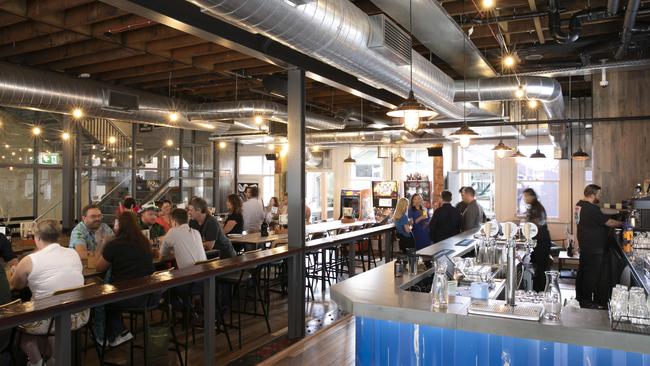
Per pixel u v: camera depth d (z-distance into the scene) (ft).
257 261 15.47
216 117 30.76
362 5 18.38
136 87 31.68
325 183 50.96
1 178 33.55
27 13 17.87
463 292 11.23
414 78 18.24
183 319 18.89
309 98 34.30
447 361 9.78
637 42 21.38
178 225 17.80
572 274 30.42
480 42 22.54
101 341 14.78
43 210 36.04
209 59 24.26
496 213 42.86
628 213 23.40
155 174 43.34
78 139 36.76
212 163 49.60
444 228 25.50
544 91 21.95
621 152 26.63
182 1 13.17
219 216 40.91
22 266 12.73
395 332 10.30
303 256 18.15
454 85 22.57
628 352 8.41
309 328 19.10
